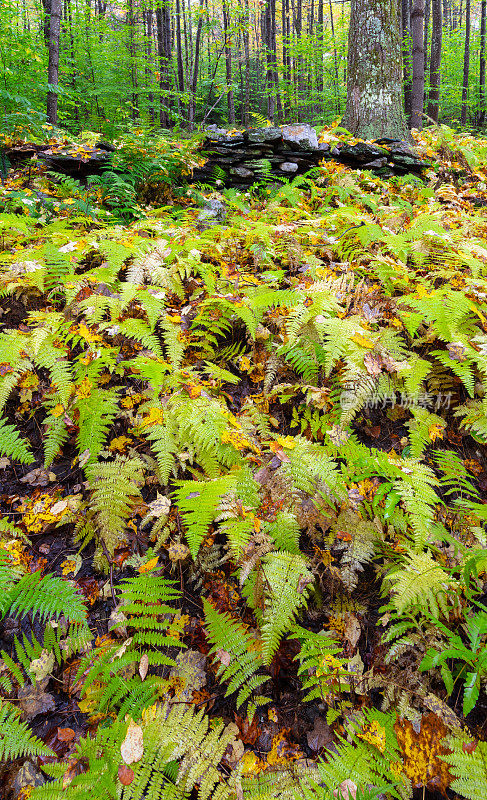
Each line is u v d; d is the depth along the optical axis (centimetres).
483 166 707
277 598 200
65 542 240
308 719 190
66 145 572
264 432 272
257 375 313
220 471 252
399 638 210
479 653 183
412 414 296
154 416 265
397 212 500
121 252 343
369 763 170
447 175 678
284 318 312
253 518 223
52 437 267
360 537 232
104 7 1752
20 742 170
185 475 263
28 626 211
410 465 251
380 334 309
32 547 236
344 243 404
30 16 1509
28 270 327
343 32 1529
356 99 739
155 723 174
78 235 391
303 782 168
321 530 243
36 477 263
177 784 162
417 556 219
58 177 538
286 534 222
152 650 205
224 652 196
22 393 285
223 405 281
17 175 530
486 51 1628
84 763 168
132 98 1206
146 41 1279
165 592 207
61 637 208
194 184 610
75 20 1152
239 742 180
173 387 279
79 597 202
